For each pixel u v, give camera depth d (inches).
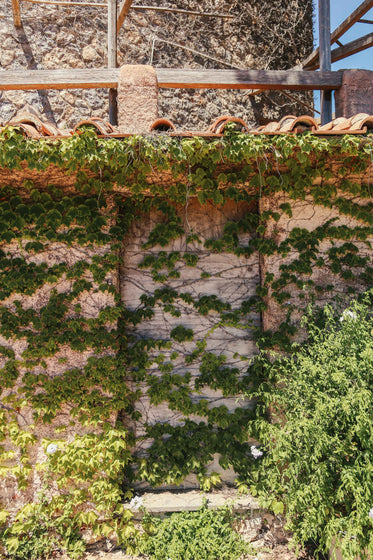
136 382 150.2
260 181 138.1
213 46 238.5
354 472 101.7
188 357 150.7
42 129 123.9
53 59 215.0
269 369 139.6
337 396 113.3
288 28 258.5
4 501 135.1
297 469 111.8
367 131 127.6
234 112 241.3
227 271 154.3
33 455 136.8
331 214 146.8
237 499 136.8
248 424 139.8
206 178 142.6
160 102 225.0
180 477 142.7
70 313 140.3
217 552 122.3
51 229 140.2
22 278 138.9
